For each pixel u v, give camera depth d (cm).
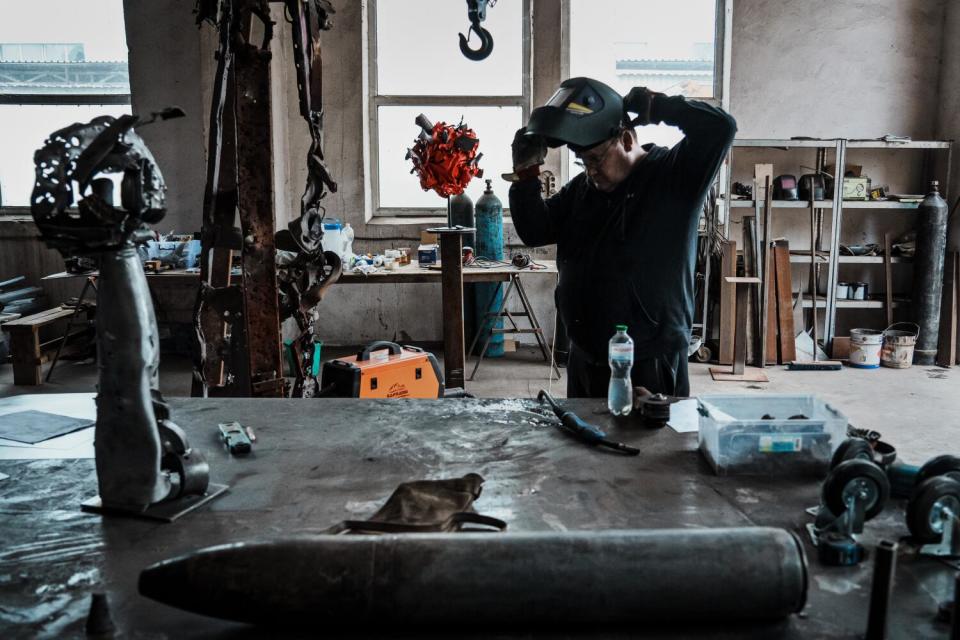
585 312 230
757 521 130
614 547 100
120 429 130
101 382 130
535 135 201
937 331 535
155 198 126
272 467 155
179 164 570
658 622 101
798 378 499
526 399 202
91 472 154
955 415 418
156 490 133
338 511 134
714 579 98
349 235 484
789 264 536
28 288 567
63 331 577
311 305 243
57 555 120
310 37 231
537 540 101
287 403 199
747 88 559
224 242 223
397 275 455
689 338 229
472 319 561
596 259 225
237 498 140
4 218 577
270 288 227
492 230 511
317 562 98
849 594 109
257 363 231
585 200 230
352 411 192
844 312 582
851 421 407
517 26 564
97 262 129
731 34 552
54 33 568
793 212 577
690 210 216
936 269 523
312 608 97
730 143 204
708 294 545
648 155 221
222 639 99
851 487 122
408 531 120
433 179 349
